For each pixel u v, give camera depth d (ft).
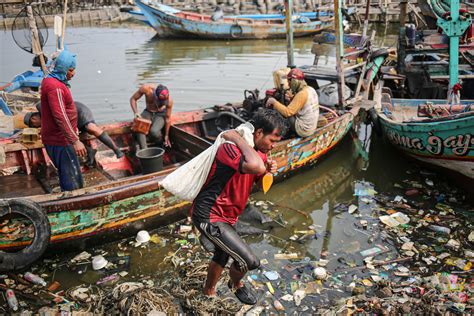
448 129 18.70
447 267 15.23
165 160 21.65
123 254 16.08
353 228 17.93
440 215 18.40
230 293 14.01
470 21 24.27
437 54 35.32
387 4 73.77
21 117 20.47
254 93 24.12
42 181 18.56
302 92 20.03
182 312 13.25
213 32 65.51
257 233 17.52
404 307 13.15
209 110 24.38
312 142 21.66
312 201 20.42
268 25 65.98
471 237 16.75
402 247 16.34
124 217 16.25
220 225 10.94
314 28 68.08
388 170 23.31
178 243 16.69
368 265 15.46
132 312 12.81
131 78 40.37
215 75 41.68
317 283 14.58
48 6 76.13
